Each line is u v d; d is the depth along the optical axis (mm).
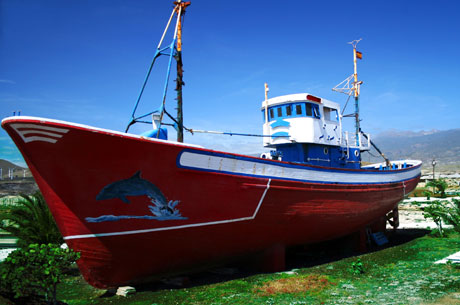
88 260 8828
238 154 9891
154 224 9016
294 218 11688
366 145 20547
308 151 14953
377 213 16484
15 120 7168
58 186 7984
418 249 15188
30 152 7633
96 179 8125
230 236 10477
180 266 10227
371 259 13594
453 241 16703
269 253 11812
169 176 8852
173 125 11469
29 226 12734
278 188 10875
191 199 9344
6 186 50875
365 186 14719
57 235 12812
